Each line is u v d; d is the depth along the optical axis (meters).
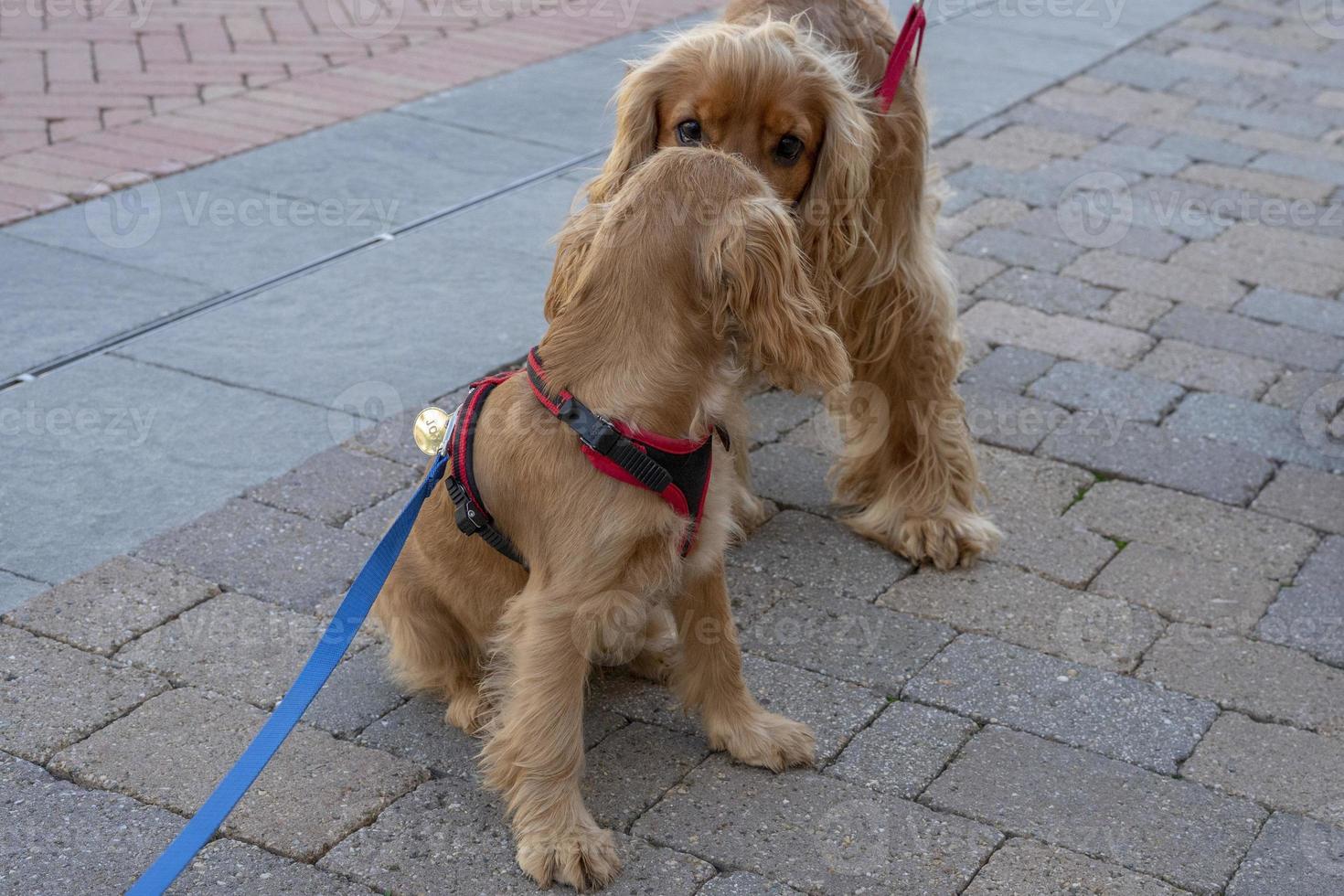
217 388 2.41
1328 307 2.76
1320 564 2.17
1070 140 3.53
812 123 1.98
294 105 3.46
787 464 2.36
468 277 2.73
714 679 1.86
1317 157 3.48
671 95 1.99
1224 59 4.35
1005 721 1.94
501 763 1.78
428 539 1.86
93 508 2.17
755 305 1.68
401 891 1.75
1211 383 2.53
